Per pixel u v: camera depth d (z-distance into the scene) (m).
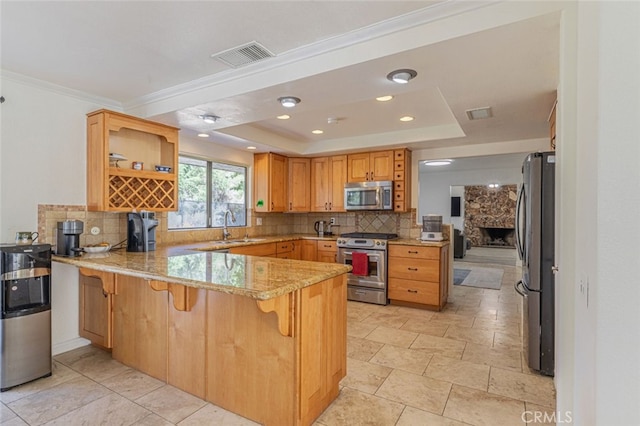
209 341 2.18
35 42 2.09
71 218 2.93
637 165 0.73
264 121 3.99
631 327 0.74
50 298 2.54
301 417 1.87
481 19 1.68
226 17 1.81
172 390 2.32
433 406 2.14
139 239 3.08
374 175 4.95
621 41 0.77
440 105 3.33
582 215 1.15
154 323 2.47
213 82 2.63
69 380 2.45
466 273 6.82
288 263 2.44
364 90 2.45
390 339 3.28
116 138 3.15
